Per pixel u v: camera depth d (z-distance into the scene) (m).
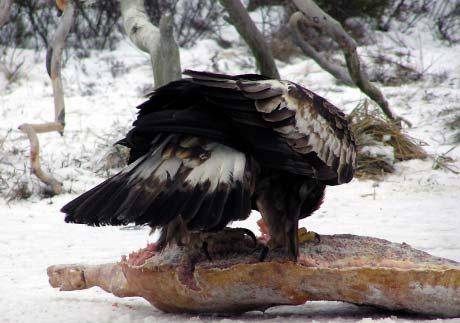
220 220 6.85
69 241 12.27
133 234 12.73
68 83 25.25
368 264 7.62
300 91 7.77
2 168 16.89
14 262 10.96
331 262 7.67
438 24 31.02
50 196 15.58
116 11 29.70
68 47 28.55
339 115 8.21
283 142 7.42
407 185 16.25
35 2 29.03
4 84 24.78
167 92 7.56
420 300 7.47
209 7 31.66
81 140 19.42
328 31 17.08
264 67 17.33
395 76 26.11
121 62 27.14
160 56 15.51
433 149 18.91
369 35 29.61
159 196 6.98
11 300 8.78
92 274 8.62
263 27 29.50
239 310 8.00
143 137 7.57
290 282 7.56
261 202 7.82
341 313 8.08
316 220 13.41
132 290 8.17
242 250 8.01
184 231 7.64
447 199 15.02
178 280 7.75
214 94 7.24
